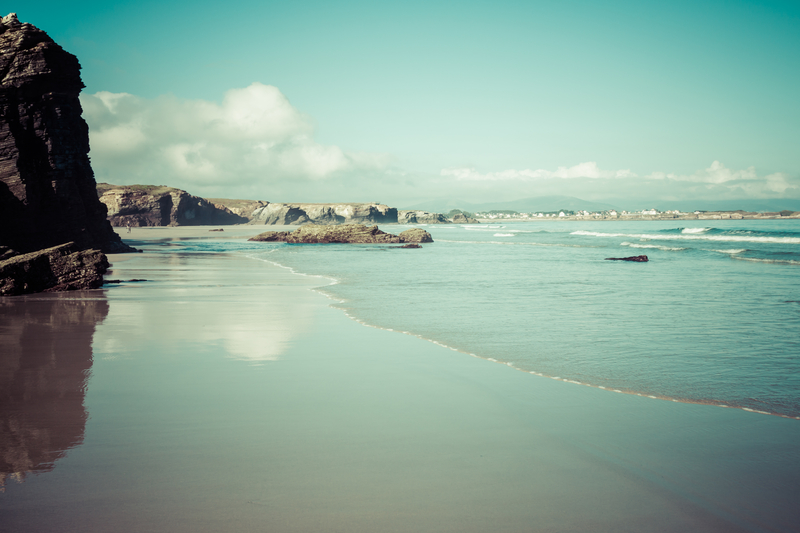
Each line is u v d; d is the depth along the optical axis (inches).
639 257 1362.0
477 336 420.5
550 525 145.0
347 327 457.1
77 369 309.6
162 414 230.8
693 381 295.7
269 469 176.7
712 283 851.4
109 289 737.0
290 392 265.9
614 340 407.5
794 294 711.7
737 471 181.9
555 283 846.5
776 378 303.0
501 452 194.4
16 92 1326.3
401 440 204.1
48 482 165.2
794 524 147.7
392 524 143.9
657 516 151.3
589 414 238.7
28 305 584.7
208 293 699.4
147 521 143.6
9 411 234.2
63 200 1385.3
